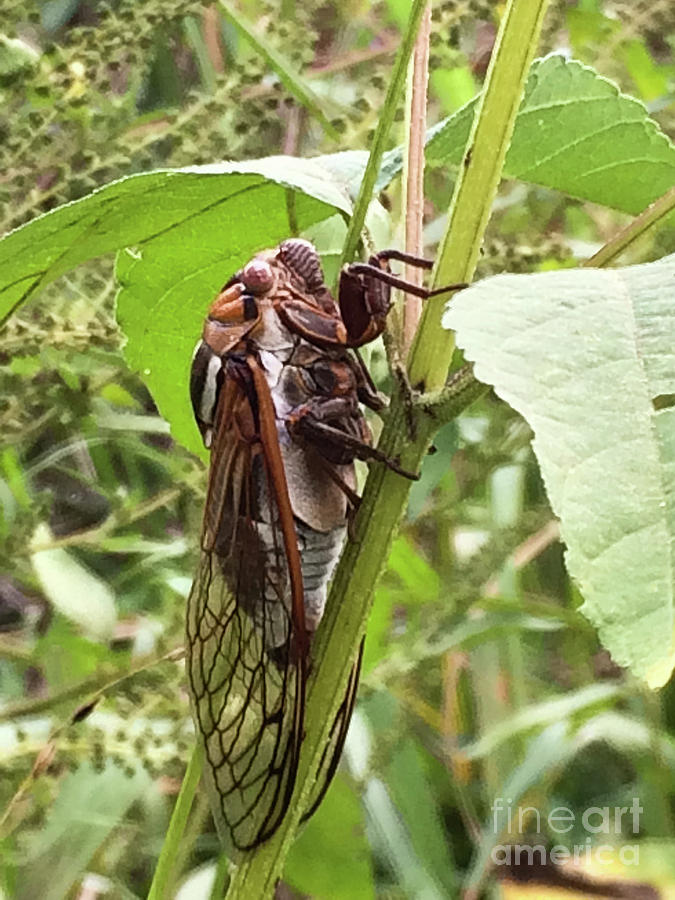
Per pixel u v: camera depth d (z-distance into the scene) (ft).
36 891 0.64
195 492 0.60
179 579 0.70
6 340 0.48
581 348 0.20
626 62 0.73
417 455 0.29
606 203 0.45
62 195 0.49
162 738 0.49
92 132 0.55
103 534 0.61
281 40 0.56
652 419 0.19
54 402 0.57
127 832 0.70
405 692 0.68
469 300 0.21
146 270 0.40
